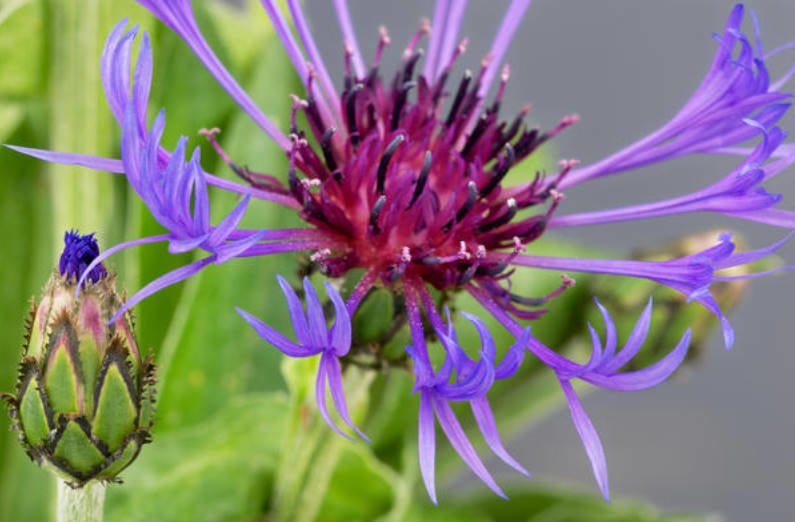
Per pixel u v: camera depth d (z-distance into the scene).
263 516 0.27
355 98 0.23
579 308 0.29
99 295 0.21
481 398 0.21
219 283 0.27
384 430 0.29
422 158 0.23
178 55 0.27
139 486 0.26
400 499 0.26
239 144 0.27
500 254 0.23
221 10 0.29
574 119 0.24
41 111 0.28
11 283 0.28
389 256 0.22
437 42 0.24
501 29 0.24
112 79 0.21
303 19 0.23
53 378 0.21
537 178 0.23
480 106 0.24
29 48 0.27
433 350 0.28
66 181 0.26
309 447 0.25
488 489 0.30
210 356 0.27
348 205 0.23
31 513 0.28
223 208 0.27
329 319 0.23
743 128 0.23
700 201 0.22
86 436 0.21
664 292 0.28
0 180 0.28
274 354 0.28
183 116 0.28
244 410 0.27
